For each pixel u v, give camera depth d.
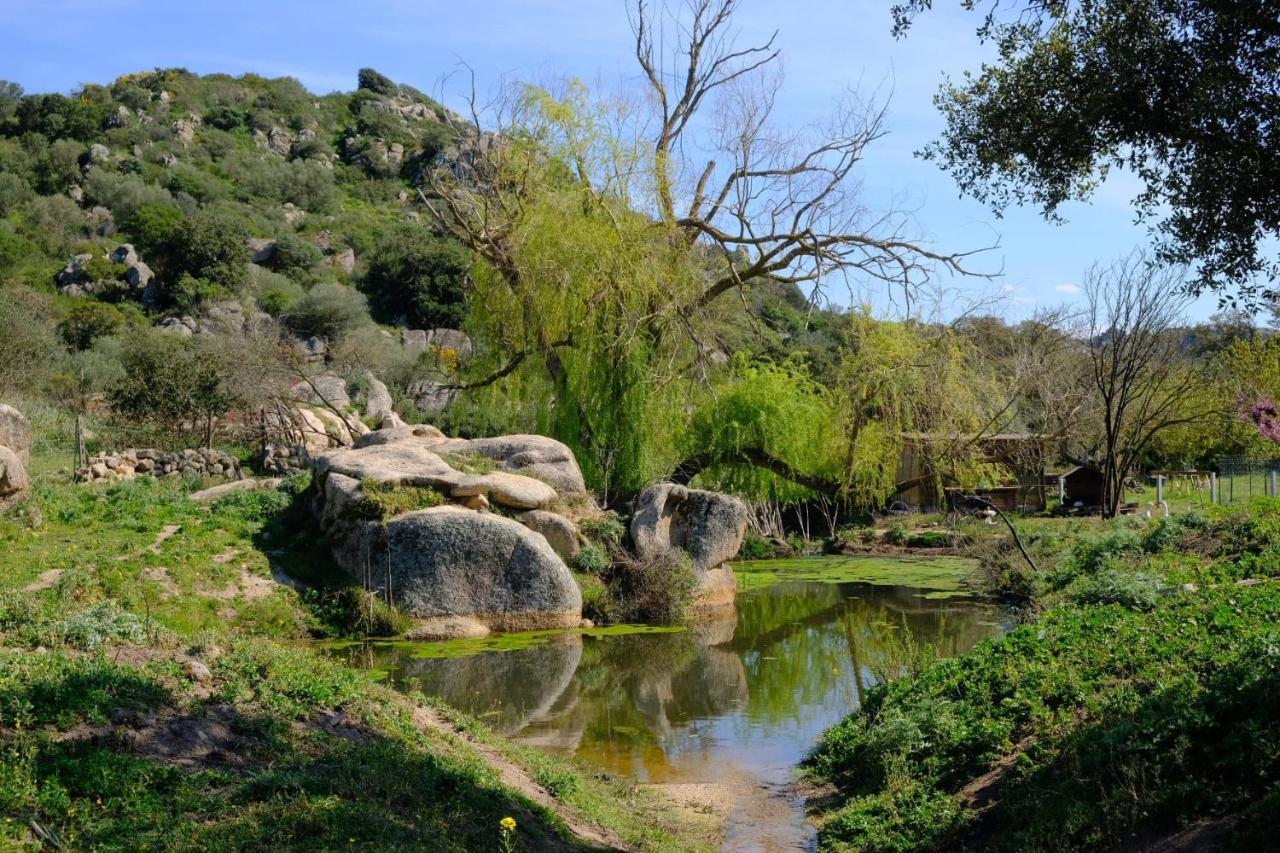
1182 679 8.63
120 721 7.62
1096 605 13.68
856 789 10.59
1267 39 7.62
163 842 6.06
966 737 9.96
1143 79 8.17
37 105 82.19
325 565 19.38
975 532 32.84
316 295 58.25
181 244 62.22
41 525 18.06
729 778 11.50
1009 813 8.05
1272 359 41.00
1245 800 6.51
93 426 32.75
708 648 18.81
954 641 19.02
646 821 9.75
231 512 20.53
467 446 22.67
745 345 39.75
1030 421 44.69
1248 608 11.02
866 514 39.38
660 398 27.73
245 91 98.50
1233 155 7.84
